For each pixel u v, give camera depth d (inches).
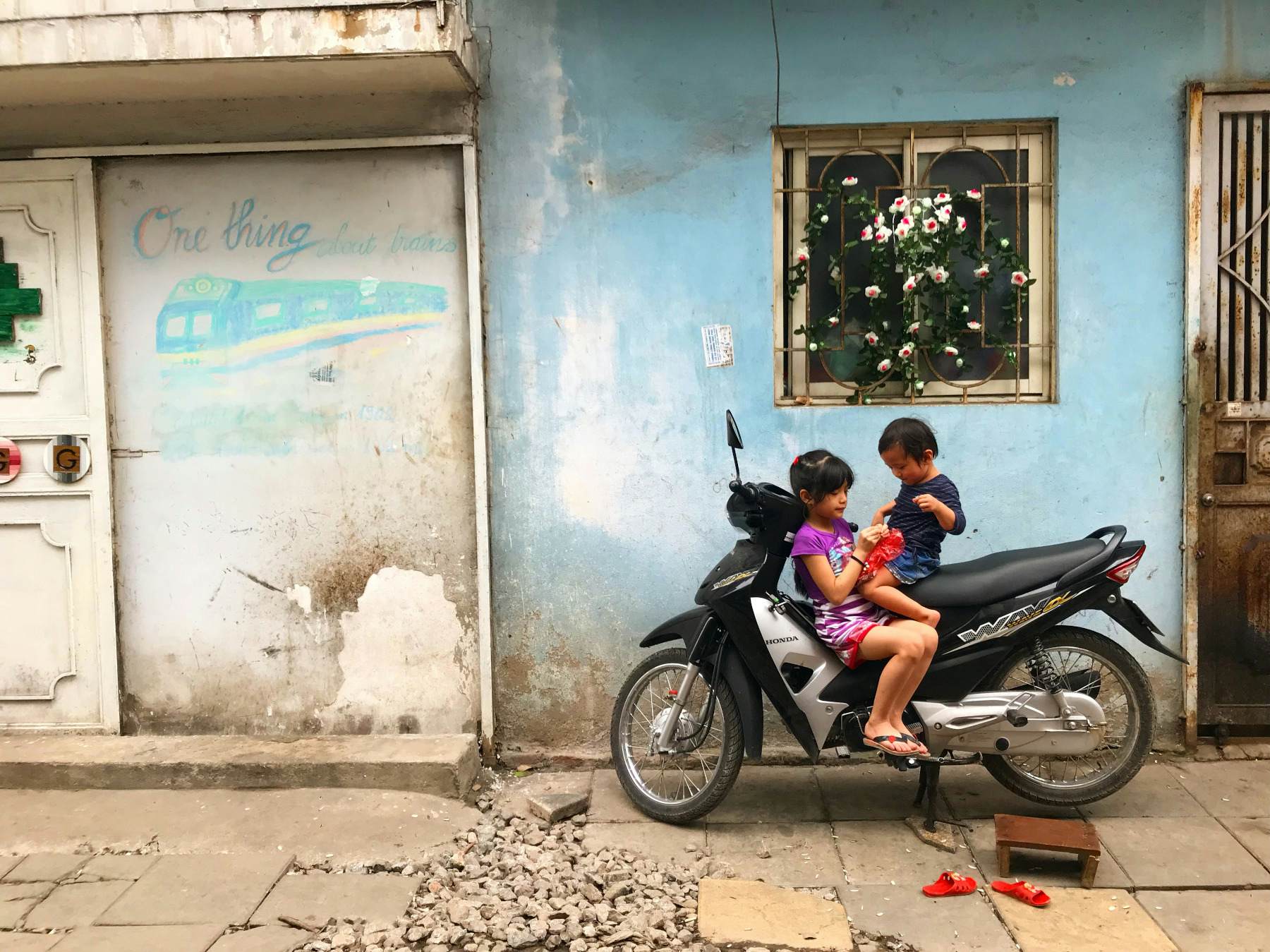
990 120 146.2
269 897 115.5
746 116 146.3
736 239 147.6
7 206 149.3
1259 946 103.7
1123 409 147.6
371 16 126.0
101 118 147.3
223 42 126.6
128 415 151.8
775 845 126.3
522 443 150.3
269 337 150.9
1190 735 148.3
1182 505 147.9
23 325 151.1
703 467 149.9
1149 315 146.8
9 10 127.4
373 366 150.7
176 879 119.2
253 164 149.0
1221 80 144.1
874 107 145.9
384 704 153.3
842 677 128.1
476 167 146.6
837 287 151.9
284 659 153.6
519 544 151.4
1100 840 124.9
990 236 150.9
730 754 128.0
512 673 152.5
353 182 148.7
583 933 107.7
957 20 144.7
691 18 145.5
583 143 146.9
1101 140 145.4
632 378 149.4
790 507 126.7
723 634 132.2
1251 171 146.7
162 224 150.3
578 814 136.0
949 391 151.9
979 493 148.4
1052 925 107.7
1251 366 148.4
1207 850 122.2
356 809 135.0
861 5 144.9
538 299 148.8
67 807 136.4
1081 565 125.2
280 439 151.7
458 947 106.7
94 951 105.4
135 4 127.3
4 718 153.9
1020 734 124.7
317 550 152.6
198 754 144.2
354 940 107.5
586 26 145.7
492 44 145.9
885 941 106.1
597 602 151.5
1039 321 151.1
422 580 152.3
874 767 149.0
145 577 153.3
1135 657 149.5
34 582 152.9
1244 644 150.1
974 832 128.5
